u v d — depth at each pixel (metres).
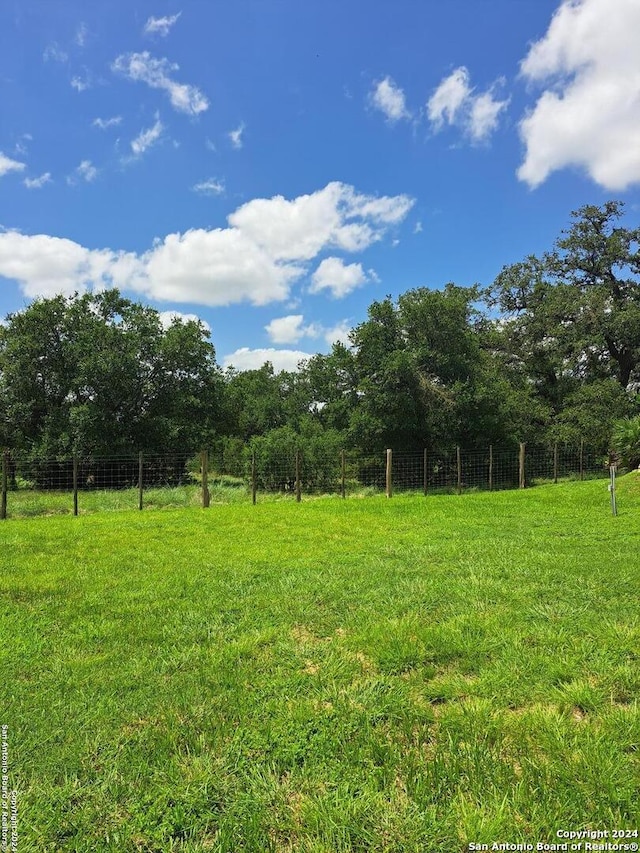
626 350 25.92
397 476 21.33
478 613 4.43
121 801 2.28
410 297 22.27
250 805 2.23
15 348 22.41
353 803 2.21
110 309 25.09
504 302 28.02
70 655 3.73
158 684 3.29
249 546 7.54
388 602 4.82
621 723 2.73
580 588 5.10
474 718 2.81
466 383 21.05
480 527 8.92
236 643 3.90
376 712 2.91
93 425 21.88
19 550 7.39
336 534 8.48
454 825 2.09
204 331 26.88
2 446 23.41
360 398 22.59
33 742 2.68
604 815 2.12
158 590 5.31
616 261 26.36
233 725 2.82
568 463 22.72
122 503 14.96
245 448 22.06
